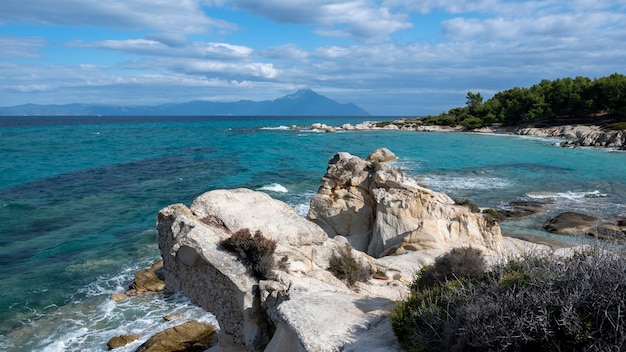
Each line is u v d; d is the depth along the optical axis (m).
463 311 8.80
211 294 14.83
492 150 80.44
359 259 17.50
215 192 17.27
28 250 28.12
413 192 24.48
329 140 102.19
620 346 6.80
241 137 113.50
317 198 27.27
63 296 22.03
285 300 12.68
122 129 151.62
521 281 8.98
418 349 9.28
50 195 43.06
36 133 124.25
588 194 43.66
